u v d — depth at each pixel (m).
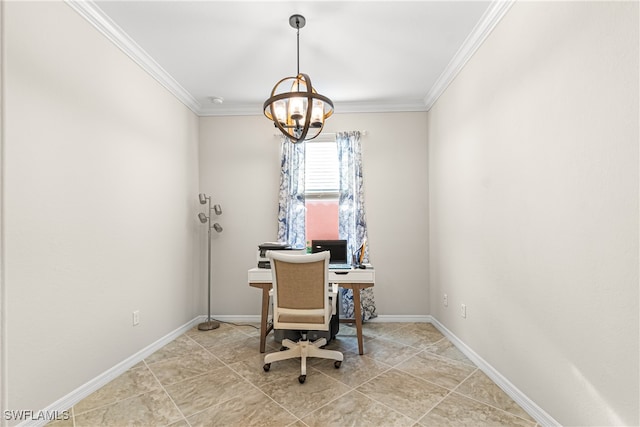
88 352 2.14
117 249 2.44
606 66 1.35
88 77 2.17
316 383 2.29
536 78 1.81
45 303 1.83
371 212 3.86
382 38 2.53
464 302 2.80
